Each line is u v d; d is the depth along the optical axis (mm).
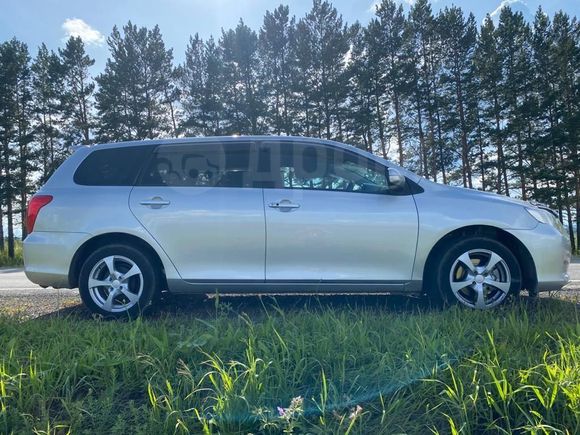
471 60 33344
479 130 33844
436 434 2182
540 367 2605
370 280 4430
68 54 34938
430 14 33500
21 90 34250
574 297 4996
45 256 4520
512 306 4195
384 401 2486
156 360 2953
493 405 2318
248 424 2299
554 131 31750
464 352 2904
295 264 4453
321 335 3248
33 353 3141
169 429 2277
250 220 4449
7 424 2379
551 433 2141
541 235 4410
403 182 4391
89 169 4727
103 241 4594
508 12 33562
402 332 3338
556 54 32594
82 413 2475
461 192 4609
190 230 4473
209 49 35375
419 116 34938
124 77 34031
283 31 34594
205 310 4734
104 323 3934
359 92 33875
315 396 2568
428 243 4402
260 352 2949
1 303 5531
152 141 4770
